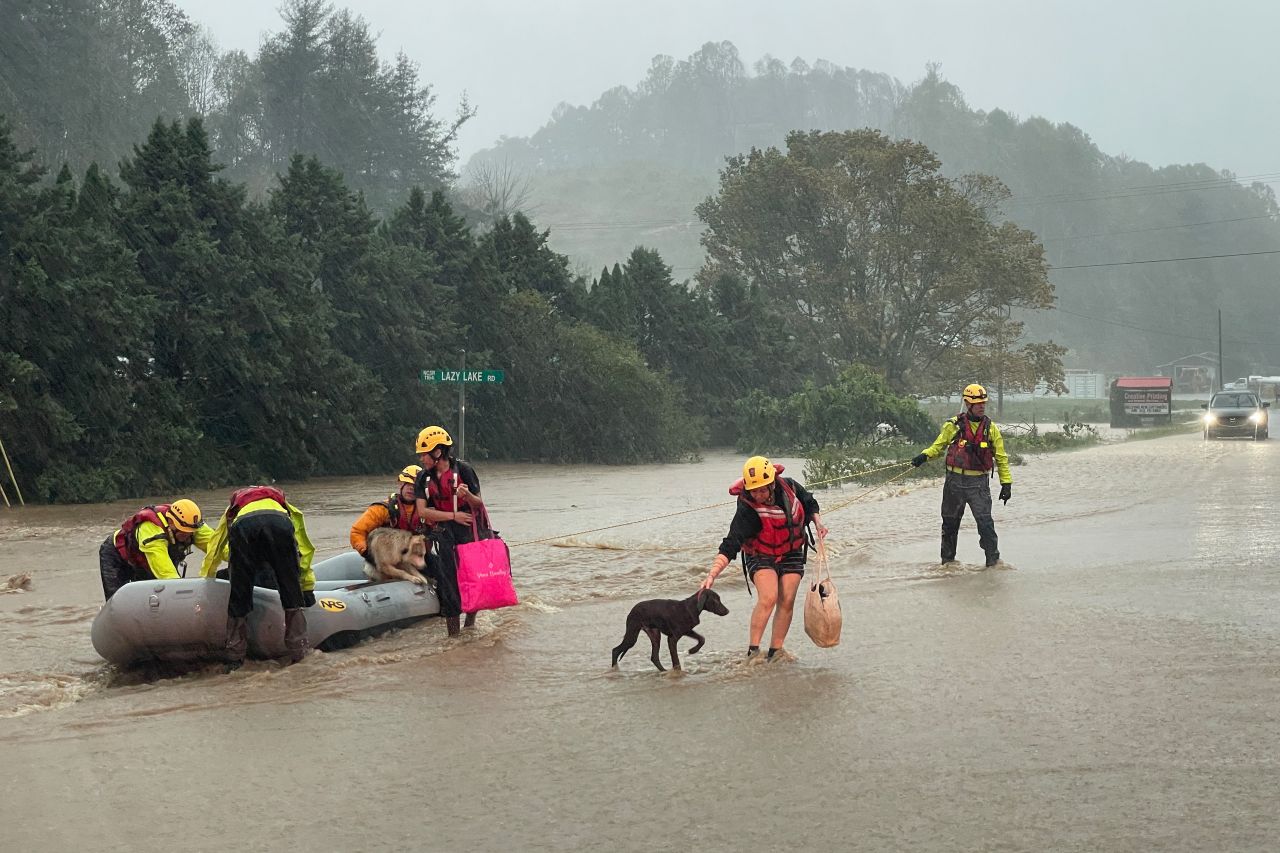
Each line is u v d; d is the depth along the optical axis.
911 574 12.12
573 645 9.12
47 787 5.79
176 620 8.42
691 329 51.34
